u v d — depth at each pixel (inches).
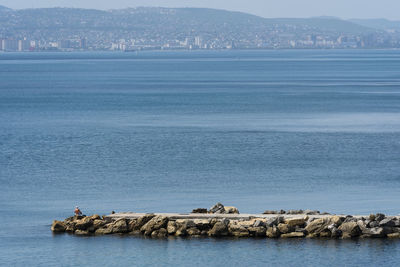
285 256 3462.1
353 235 3747.5
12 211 4530.0
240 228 3801.7
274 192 5078.7
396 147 7180.1
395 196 4923.7
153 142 7588.6
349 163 6274.6
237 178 5610.2
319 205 4655.5
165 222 3887.8
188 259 3449.8
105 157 6648.6
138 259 3459.6
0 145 7450.8
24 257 3516.2
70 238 3836.1
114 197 4940.9
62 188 5251.0
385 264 3344.0
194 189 5201.8
